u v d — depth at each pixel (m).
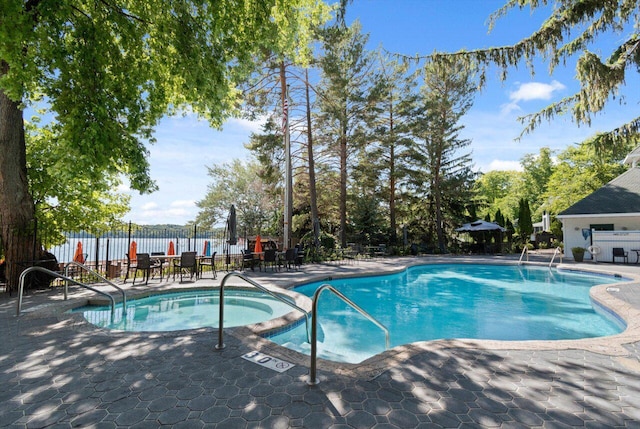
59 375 3.05
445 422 2.27
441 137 24.41
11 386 2.83
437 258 18.06
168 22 6.32
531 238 26.78
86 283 9.06
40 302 6.50
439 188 24.80
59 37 5.66
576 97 8.42
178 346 3.86
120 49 7.29
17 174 8.03
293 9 7.74
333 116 19.03
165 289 8.25
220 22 6.48
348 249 18.28
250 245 15.63
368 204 22.83
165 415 2.37
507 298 9.25
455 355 3.51
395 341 5.88
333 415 2.36
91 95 5.76
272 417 2.34
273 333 4.96
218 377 3.01
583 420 2.29
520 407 2.47
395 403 2.53
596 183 24.30
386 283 11.47
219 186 29.67
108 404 2.53
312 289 9.79
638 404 2.52
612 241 14.51
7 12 4.90
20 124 8.11
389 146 22.81
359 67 20.50
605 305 6.38
